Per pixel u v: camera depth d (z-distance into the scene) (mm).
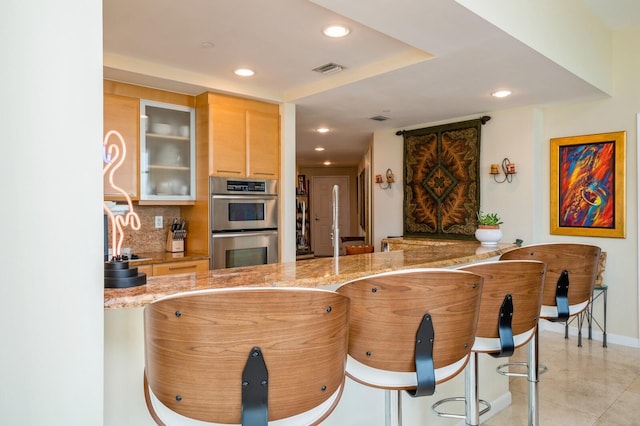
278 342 961
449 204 4945
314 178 11664
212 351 942
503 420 2615
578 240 4242
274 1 2330
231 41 2889
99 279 1062
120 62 3188
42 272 990
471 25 2344
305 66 3387
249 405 956
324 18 2531
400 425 1586
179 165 3891
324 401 1059
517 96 3932
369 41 2875
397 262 2145
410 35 2480
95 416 1052
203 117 3861
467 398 1706
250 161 4055
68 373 1018
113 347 1324
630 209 3936
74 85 1029
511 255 2162
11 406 959
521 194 4391
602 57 3797
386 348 1309
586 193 4180
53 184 1002
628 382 3170
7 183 957
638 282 3906
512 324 1657
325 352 1026
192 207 4031
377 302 1299
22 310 970
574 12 3299
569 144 4270
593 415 2672
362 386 1977
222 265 3893
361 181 9523
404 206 5430
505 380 2811
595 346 3990
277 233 4277
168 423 1042
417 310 1292
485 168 4656
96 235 1057
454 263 2260
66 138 1019
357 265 2021
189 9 2424
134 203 3686
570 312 2164
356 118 4891
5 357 954
